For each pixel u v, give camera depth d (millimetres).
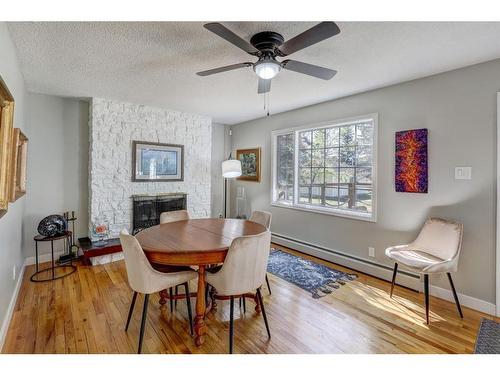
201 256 1753
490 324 2111
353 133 3457
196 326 1841
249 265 1764
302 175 4160
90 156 3645
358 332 2002
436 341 1893
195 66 2459
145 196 4023
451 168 2482
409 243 2795
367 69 2486
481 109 2301
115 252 3469
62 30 1844
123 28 1814
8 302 2102
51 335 1924
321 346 1831
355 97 3299
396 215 2912
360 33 1848
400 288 2791
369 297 2588
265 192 4766
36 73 2652
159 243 1906
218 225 2572
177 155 4363
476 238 2346
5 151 1628
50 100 3510
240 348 1804
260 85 2225
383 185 3023
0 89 1453
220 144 5559
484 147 2287
